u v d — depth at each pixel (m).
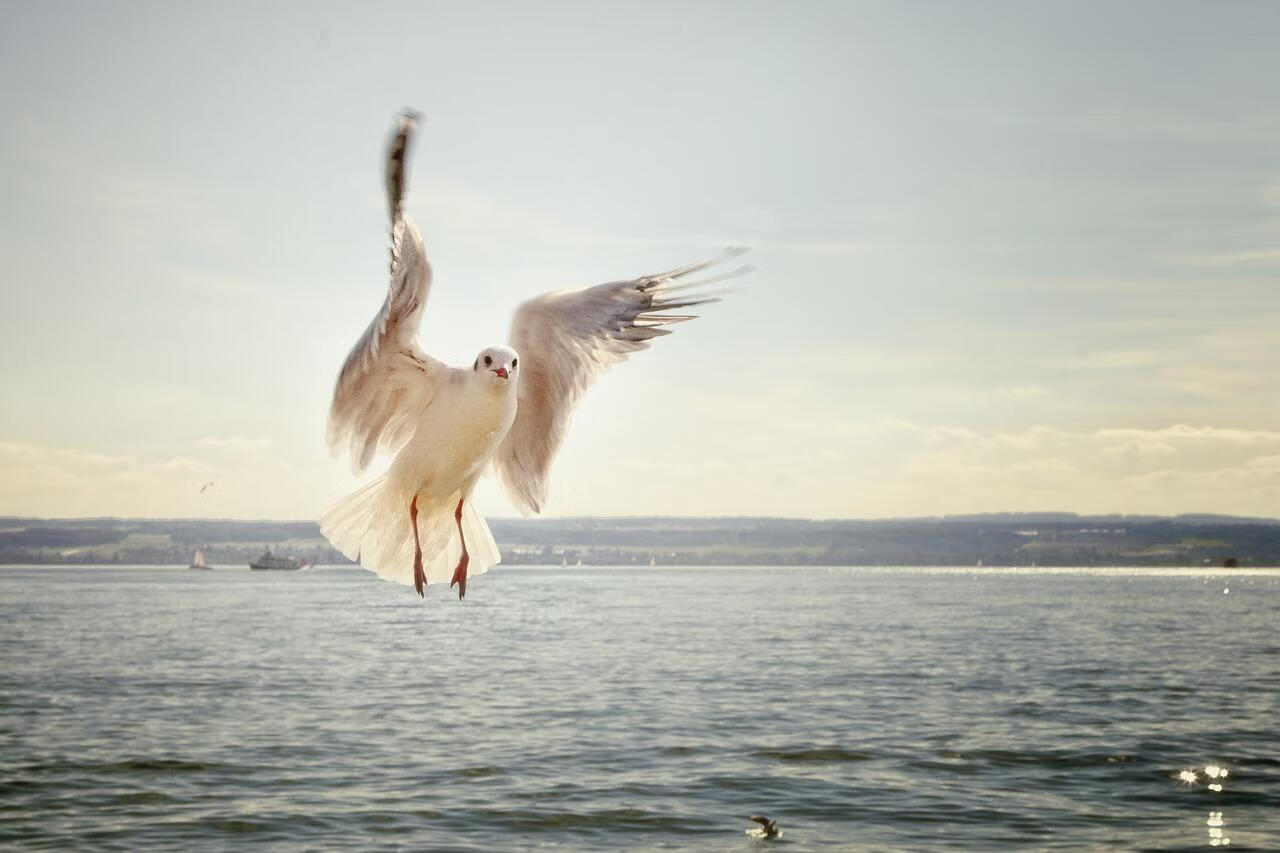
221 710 30.56
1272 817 18.08
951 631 63.03
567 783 20.52
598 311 8.13
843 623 70.62
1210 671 40.22
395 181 6.77
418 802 19.20
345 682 37.12
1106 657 46.06
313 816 18.30
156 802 19.30
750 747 24.03
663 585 161.88
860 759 22.72
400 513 8.42
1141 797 19.48
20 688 35.72
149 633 61.12
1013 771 21.56
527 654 47.78
